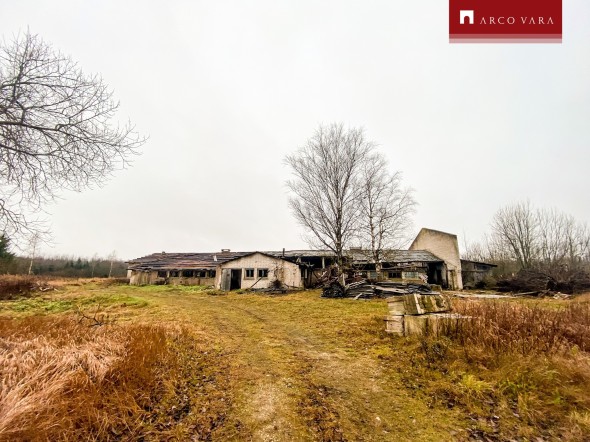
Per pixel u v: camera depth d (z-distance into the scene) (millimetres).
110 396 3762
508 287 23766
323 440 3449
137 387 4215
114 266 56625
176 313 11344
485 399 4238
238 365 5699
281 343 7375
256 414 3959
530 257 31062
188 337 7188
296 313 11711
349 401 4367
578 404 4008
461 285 25844
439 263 27594
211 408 4062
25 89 5859
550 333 5934
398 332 7508
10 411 2865
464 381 4695
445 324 6602
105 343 5332
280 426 3699
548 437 3447
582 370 4637
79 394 3598
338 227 21531
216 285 24016
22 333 5977
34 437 2820
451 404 4211
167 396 4223
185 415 3854
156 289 23031
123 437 3291
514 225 32781
